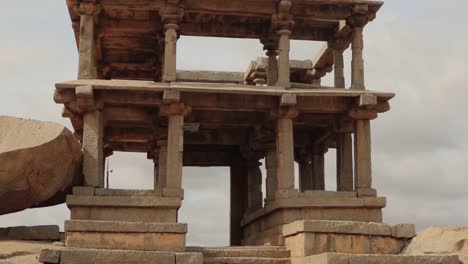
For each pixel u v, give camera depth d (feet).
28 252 52.08
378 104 73.67
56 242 57.98
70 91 67.67
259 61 91.86
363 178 71.61
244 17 80.84
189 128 85.87
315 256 52.95
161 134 76.48
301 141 94.68
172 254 49.85
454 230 59.26
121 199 64.90
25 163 56.49
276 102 73.31
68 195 64.03
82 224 54.95
